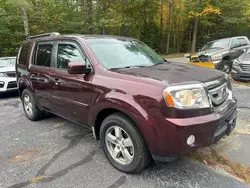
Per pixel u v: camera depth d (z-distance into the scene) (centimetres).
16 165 287
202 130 216
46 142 355
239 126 384
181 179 247
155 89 221
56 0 1616
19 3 1377
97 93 272
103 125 277
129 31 2142
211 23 2217
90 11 1723
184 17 2402
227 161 280
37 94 413
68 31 1750
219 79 262
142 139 238
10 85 689
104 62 294
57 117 477
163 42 2638
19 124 444
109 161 282
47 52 386
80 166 281
